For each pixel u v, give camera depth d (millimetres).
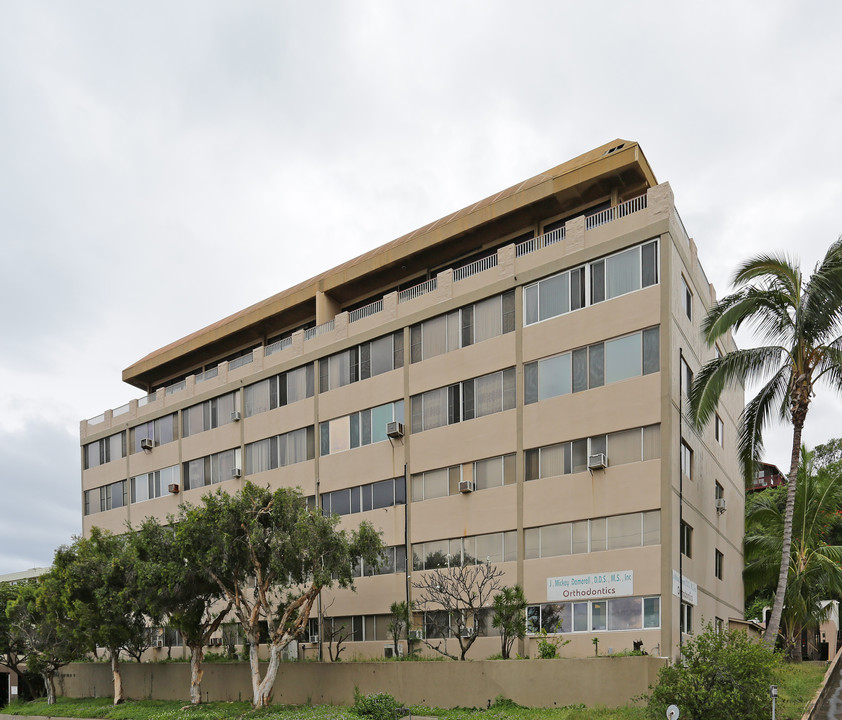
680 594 27281
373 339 37875
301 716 26672
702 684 19375
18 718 39000
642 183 32375
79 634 37812
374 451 36750
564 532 29344
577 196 33625
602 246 29922
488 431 32281
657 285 28266
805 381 26578
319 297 42500
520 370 31656
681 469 28422
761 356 26953
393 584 34562
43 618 42594
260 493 31406
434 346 35188
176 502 48000
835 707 23406
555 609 28984
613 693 24078
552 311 31141
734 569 38812
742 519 42469
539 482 30344
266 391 43281
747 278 27141
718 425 36781
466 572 31750
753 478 29672
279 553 30078
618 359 28922
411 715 26516
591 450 29078
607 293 29609
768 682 19844
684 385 29688
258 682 30375
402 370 36188
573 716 22031
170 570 30859
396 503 35344
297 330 45000
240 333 48406
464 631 31203
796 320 25922
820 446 49094
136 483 51969
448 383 34156
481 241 37125
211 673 36469
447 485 33469
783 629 39500
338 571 29859
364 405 37594
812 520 36281
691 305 31672
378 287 41562
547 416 30500
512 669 26344
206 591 33250
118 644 37375
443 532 33094
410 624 32938
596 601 27969
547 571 29453
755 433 28828
